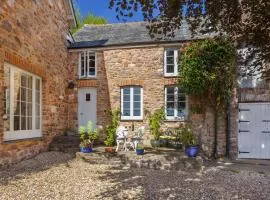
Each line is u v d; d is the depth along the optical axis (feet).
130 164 32.99
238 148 41.19
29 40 32.60
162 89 44.80
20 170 26.55
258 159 40.45
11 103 29.53
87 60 47.98
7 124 28.86
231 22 15.19
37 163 30.32
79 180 24.77
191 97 43.29
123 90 46.70
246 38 15.20
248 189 23.62
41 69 36.11
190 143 37.17
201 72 39.70
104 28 54.85
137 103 46.06
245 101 40.73
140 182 25.00
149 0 14.87
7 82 29.07
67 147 38.50
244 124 41.29
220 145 41.83
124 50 46.52
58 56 43.06
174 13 15.16
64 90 45.85
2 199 18.58
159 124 43.29
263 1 13.55
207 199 20.44
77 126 47.42
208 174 29.53
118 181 25.12
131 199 20.04
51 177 25.08
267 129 40.73
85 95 47.80
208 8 14.84
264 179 27.89
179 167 32.17
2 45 26.63
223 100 41.01
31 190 20.90
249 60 16.97
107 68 47.06
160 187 23.44
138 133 40.52
